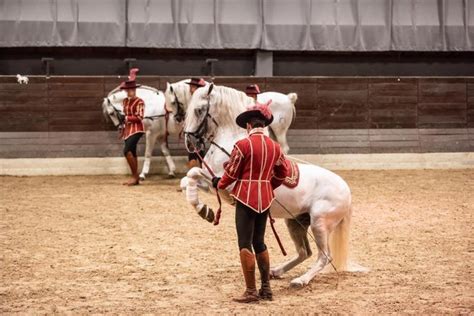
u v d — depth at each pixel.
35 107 17.38
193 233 9.80
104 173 17.42
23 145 17.28
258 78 18.05
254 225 6.25
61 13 18.94
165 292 6.57
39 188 14.75
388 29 20.12
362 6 20.06
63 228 10.18
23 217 11.13
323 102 18.28
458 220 10.84
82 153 17.41
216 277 7.21
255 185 6.12
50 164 17.27
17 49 19.27
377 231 9.95
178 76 19.28
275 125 15.31
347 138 18.31
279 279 7.15
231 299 6.31
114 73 19.75
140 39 19.22
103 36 19.09
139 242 9.15
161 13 19.33
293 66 20.53
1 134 17.30
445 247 8.80
